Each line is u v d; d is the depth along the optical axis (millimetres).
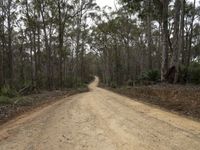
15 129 8289
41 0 30984
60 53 34438
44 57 40688
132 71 57781
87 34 49125
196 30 42719
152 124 7812
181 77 18844
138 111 10625
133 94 20422
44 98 19734
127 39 45906
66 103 15367
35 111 12523
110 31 46938
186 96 12688
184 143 5691
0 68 33156
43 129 7910
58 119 9484
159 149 5383
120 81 52344
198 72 17938
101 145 5844
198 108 10109
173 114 9664
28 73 48031
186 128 7102
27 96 19984
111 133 6918
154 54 53125
